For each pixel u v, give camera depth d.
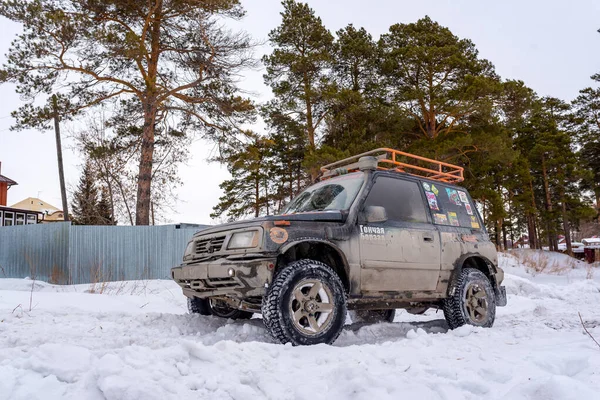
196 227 17.16
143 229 16.50
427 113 31.64
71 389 2.56
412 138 33.09
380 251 4.98
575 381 2.50
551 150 45.72
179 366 2.92
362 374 2.75
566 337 4.54
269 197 46.34
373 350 3.81
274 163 45.53
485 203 36.66
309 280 4.30
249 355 3.44
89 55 19.58
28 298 7.27
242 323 5.39
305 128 30.19
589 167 48.22
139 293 9.68
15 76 18.64
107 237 16.02
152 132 21.47
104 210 30.41
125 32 19.81
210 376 2.87
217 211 47.94
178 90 21.41
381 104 29.23
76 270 15.44
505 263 22.89
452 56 29.66
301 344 4.11
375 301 5.02
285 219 4.49
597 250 35.34
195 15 20.77
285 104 28.94
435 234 5.59
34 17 18.05
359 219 4.93
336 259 4.80
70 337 4.68
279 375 3.06
